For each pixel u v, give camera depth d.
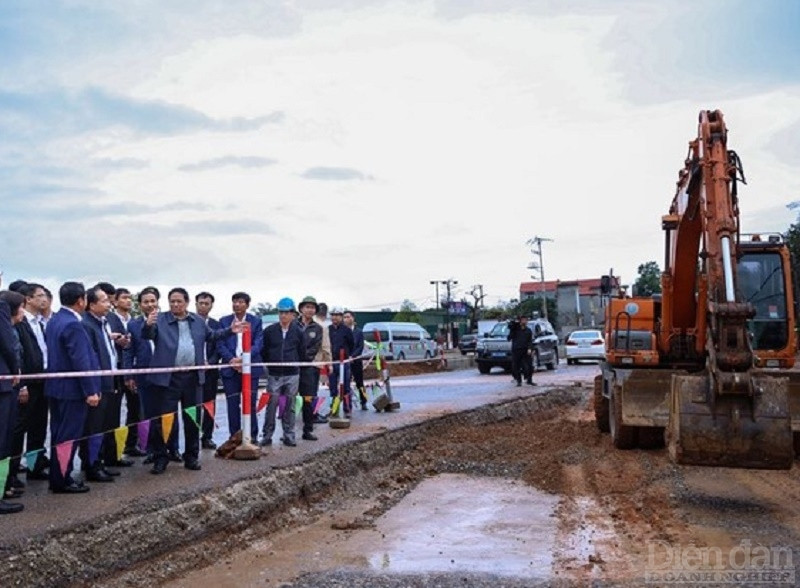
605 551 7.65
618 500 9.86
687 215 11.75
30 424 8.77
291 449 11.05
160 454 9.19
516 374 22.72
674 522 8.61
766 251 13.22
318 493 10.16
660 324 13.45
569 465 12.16
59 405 8.09
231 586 6.84
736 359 8.41
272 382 11.26
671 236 13.05
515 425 16.72
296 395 11.52
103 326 8.80
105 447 9.41
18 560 6.15
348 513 9.66
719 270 9.16
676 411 8.62
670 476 11.00
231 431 11.24
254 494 8.93
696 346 12.45
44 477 8.80
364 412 16.05
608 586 6.55
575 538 8.18
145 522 7.39
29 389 8.63
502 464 12.48
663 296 13.07
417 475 11.94
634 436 12.80
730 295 8.85
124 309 10.18
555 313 82.81
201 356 9.74
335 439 12.09
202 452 10.73
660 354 13.20
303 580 6.96
